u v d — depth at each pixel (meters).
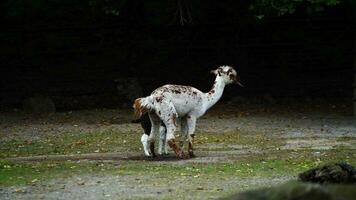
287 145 36.41
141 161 31.27
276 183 24.92
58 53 59.75
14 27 59.38
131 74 59.78
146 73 60.00
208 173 27.30
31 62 59.16
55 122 47.09
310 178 18.61
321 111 52.31
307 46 60.22
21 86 58.47
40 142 38.56
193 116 32.75
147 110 31.72
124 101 57.06
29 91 58.56
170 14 60.47
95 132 41.78
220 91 33.84
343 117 48.81
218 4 61.00
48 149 35.97
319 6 48.75
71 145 37.25
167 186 24.48
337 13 60.22
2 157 33.31
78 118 48.94
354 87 49.69
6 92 58.06
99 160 31.67
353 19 59.94
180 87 32.50
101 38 60.16
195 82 60.44
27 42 59.38
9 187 24.48
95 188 24.22
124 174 27.22
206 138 39.09
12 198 22.48
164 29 60.53
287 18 60.16
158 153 33.72
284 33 60.22
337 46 60.06
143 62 60.16
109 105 56.53
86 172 27.81
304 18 60.16
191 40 60.69
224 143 37.44
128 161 31.25
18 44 59.25
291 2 48.31
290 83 59.69
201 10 60.53
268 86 59.56
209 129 42.94
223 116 49.34
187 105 32.41
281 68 60.03
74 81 59.38
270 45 60.19
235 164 29.75
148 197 22.39
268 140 38.44
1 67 58.50
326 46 60.09
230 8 60.78
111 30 60.19
